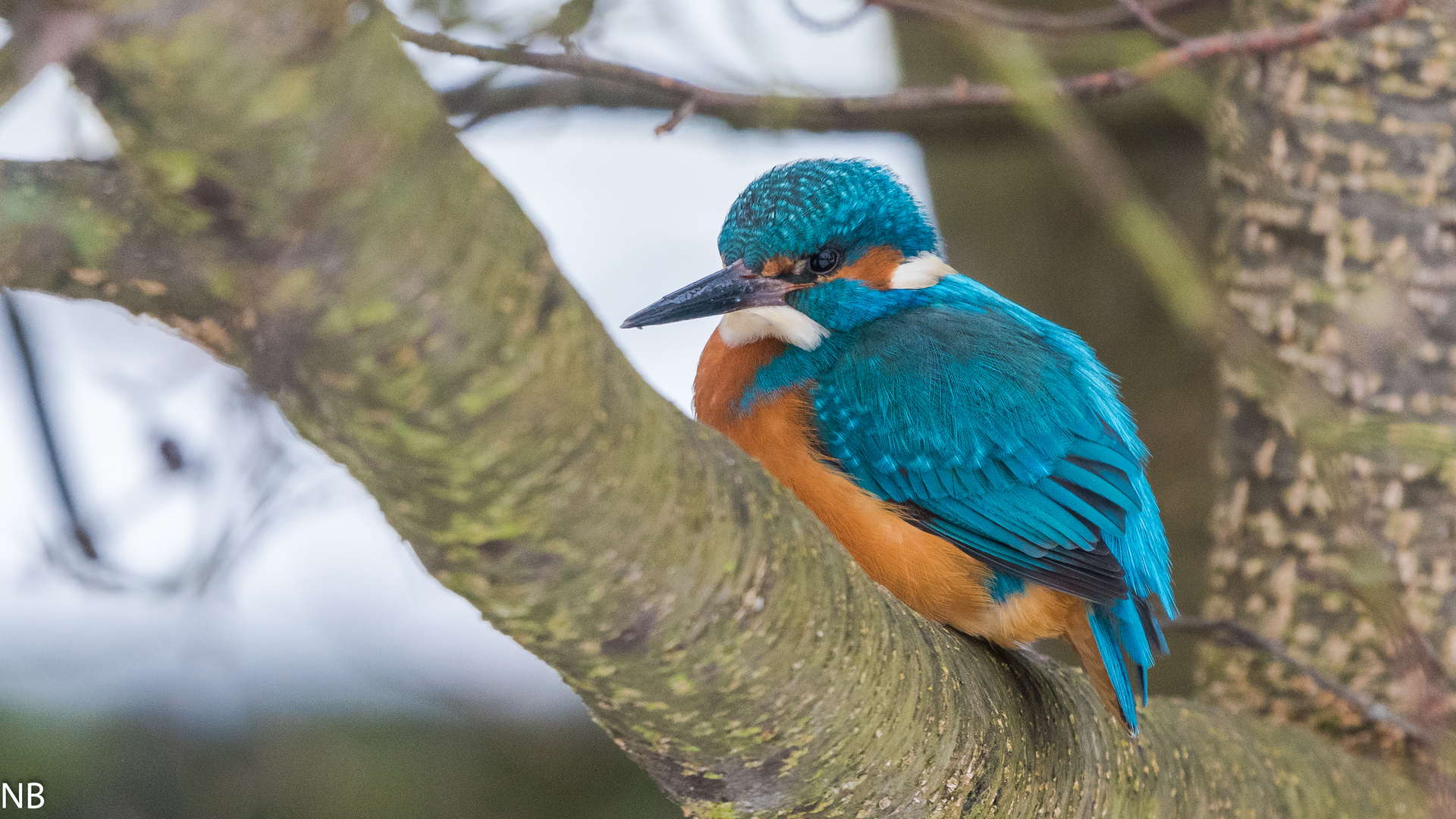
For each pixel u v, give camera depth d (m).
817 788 4.68
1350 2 7.84
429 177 2.76
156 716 9.14
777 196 7.63
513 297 3.00
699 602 3.86
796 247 7.55
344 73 2.50
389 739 11.48
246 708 8.94
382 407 3.02
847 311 7.54
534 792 11.47
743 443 7.45
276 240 2.68
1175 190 11.25
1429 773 6.55
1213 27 11.02
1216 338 6.55
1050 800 5.77
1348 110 7.88
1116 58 8.13
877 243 7.69
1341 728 8.06
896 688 4.71
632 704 4.15
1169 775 6.72
